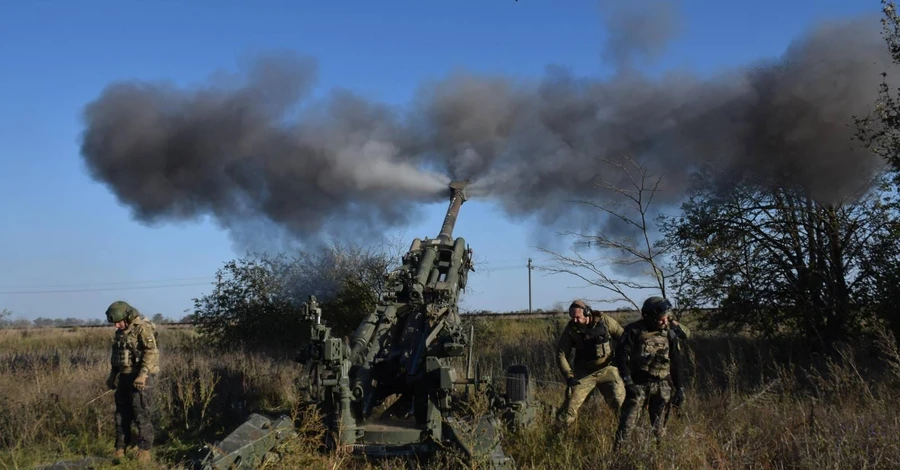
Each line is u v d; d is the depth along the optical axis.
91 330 26.41
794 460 6.04
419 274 9.05
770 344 12.63
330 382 7.13
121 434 8.09
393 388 7.98
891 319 11.12
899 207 11.24
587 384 7.84
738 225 12.56
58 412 9.33
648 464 5.75
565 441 7.02
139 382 7.95
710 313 12.88
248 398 10.86
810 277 12.09
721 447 6.14
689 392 8.79
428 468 6.38
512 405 7.79
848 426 6.37
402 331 8.49
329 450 6.99
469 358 9.34
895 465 5.59
